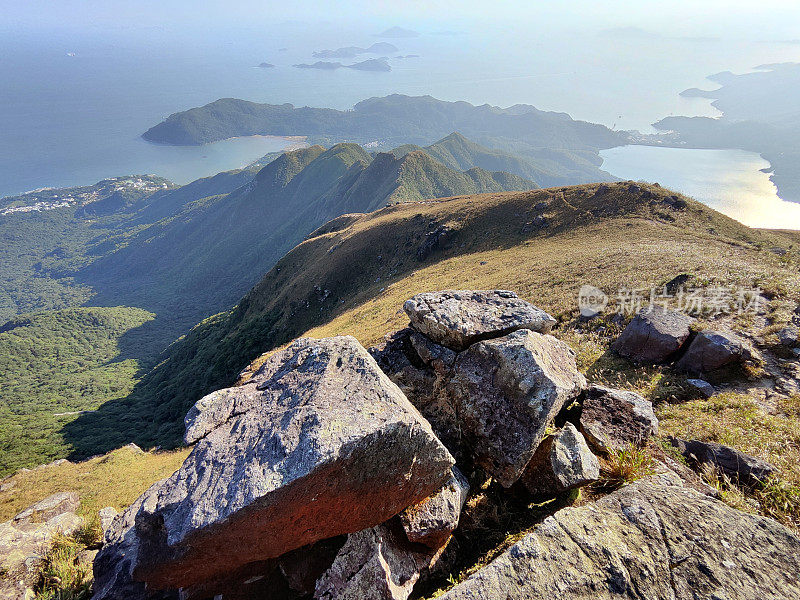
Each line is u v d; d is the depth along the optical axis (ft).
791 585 11.60
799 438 28.27
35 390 599.16
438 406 25.71
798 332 43.42
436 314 27.37
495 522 21.61
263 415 19.21
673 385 39.99
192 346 437.17
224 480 16.42
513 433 21.95
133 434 261.24
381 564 18.08
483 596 11.93
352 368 20.86
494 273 157.89
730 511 14.35
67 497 46.19
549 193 273.54
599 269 101.09
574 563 12.60
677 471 22.63
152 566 17.28
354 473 16.76
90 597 24.23
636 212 217.56
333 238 396.98
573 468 21.21
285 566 19.36
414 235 305.53
